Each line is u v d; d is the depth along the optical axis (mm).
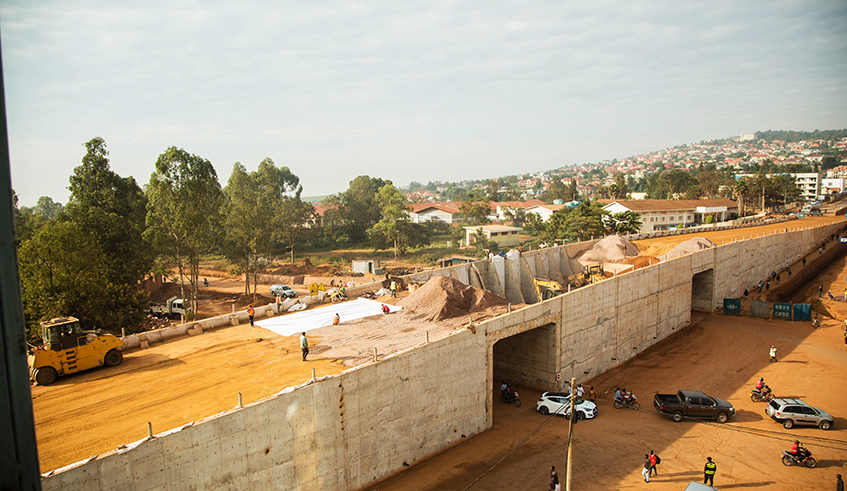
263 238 74562
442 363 29859
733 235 86938
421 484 26594
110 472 17797
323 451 23875
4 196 3135
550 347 39656
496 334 33781
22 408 3301
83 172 58656
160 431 20938
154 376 27031
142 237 56875
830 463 29703
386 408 26672
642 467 29203
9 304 3193
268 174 122188
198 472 19969
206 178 56281
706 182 190500
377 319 38000
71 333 27141
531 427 33906
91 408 23234
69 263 40219
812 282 70750
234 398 24078
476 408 32500
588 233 92375
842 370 43438
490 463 29047
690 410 35281
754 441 32375
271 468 22094
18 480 3260
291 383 25734
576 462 29344
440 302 39312
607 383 43250
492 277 58281
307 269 100438
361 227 137625
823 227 90438
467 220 148125
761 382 38875
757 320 58625
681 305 56719
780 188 157750
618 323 46719
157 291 82062
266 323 37281
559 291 58594
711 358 47688
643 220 114562
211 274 102125
